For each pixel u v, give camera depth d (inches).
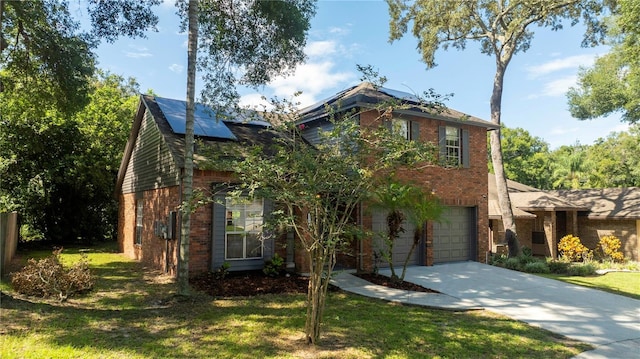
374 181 232.4
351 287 388.5
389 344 226.1
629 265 635.5
